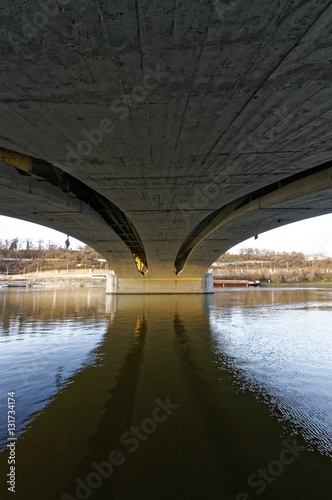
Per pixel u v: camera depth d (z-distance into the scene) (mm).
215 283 101688
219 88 5844
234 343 12867
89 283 97625
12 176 12539
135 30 4402
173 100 6199
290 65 5230
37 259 139875
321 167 13383
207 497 3889
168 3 4016
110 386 7844
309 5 4039
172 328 16422
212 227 24219
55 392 7418
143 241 25219
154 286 45219
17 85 5539
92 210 19641
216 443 5184
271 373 8875
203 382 8141
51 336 14172
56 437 5344
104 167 9977
